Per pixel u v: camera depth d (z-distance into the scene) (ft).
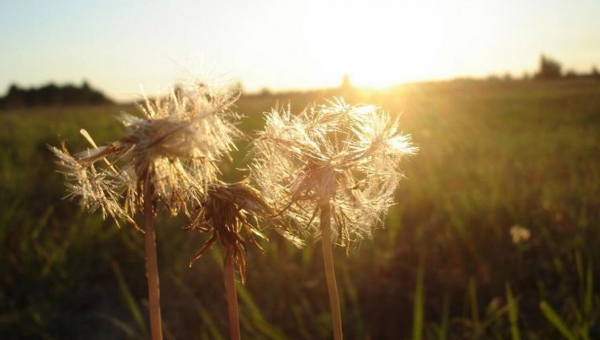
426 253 17.08
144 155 2.45
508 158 33.12
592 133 44.86
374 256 16.84
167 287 16.40
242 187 2.78
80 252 18.03
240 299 15.39
